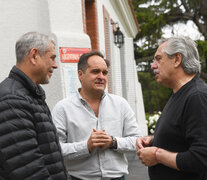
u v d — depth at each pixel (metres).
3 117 1.93
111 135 2.90
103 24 8.63
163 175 2.25
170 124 2.18
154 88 34.12
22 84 2.14
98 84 2.90
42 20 5.01
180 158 2.05
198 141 1.97
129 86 12.54
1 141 1.90
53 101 4.91
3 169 1.97
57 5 5.04
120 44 10.10
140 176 5.99
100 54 2.98
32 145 1.96
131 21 15.72
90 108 2.91
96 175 2.82
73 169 2.87
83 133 2.87
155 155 2.21
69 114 2.90
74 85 4.96
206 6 25.67
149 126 13.35
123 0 11.80
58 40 4.84
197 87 2.12
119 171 2.89
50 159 2.13
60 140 2.87
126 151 2.86
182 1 26.06
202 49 23.47
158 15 26.09
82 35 5.18
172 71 2.26
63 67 4.87
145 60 31.00
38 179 1.94
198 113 2.00
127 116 3.03
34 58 2.19
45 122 2.16
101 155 2.84
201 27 26.27
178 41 2.24
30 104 2.07
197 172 2.03
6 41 5.04
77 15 5.25
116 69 10.32
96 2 7.51
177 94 2.22
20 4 5.04
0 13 5.02
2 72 5.04
